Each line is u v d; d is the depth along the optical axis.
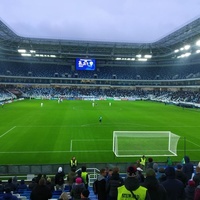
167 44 101.56
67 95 112.50
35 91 112.62
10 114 53.75
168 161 21.14
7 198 7.62
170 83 114.38
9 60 117.38
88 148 27.97
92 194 12.20
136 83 121.94
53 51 113.75
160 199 5.87
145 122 45.88
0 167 19.31
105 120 47.47
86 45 108.31
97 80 119.44
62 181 13.70
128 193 5.14
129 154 25.12
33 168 19.39
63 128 38.97
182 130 38.75
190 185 7.84
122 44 107.50
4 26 81.44
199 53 99.94
